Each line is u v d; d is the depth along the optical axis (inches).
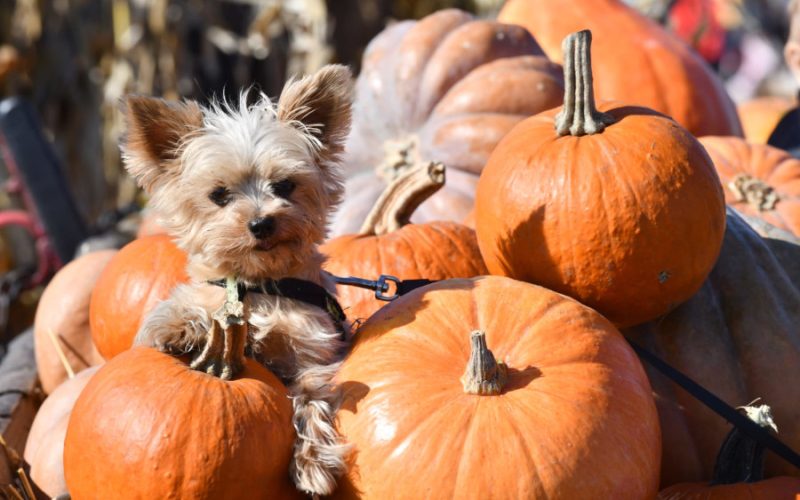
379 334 115.4
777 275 145.6
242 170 116.7
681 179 123.8
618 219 122.0
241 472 101.7
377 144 214.7
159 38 381.1
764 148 198.7
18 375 190.4
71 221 273.0
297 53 375.9
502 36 211.8
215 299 116.0
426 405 104.7
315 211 122.6
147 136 120.6
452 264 150.2
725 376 136.3
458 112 201.9
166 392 103.1
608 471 101.7
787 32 458.0
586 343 111.1
